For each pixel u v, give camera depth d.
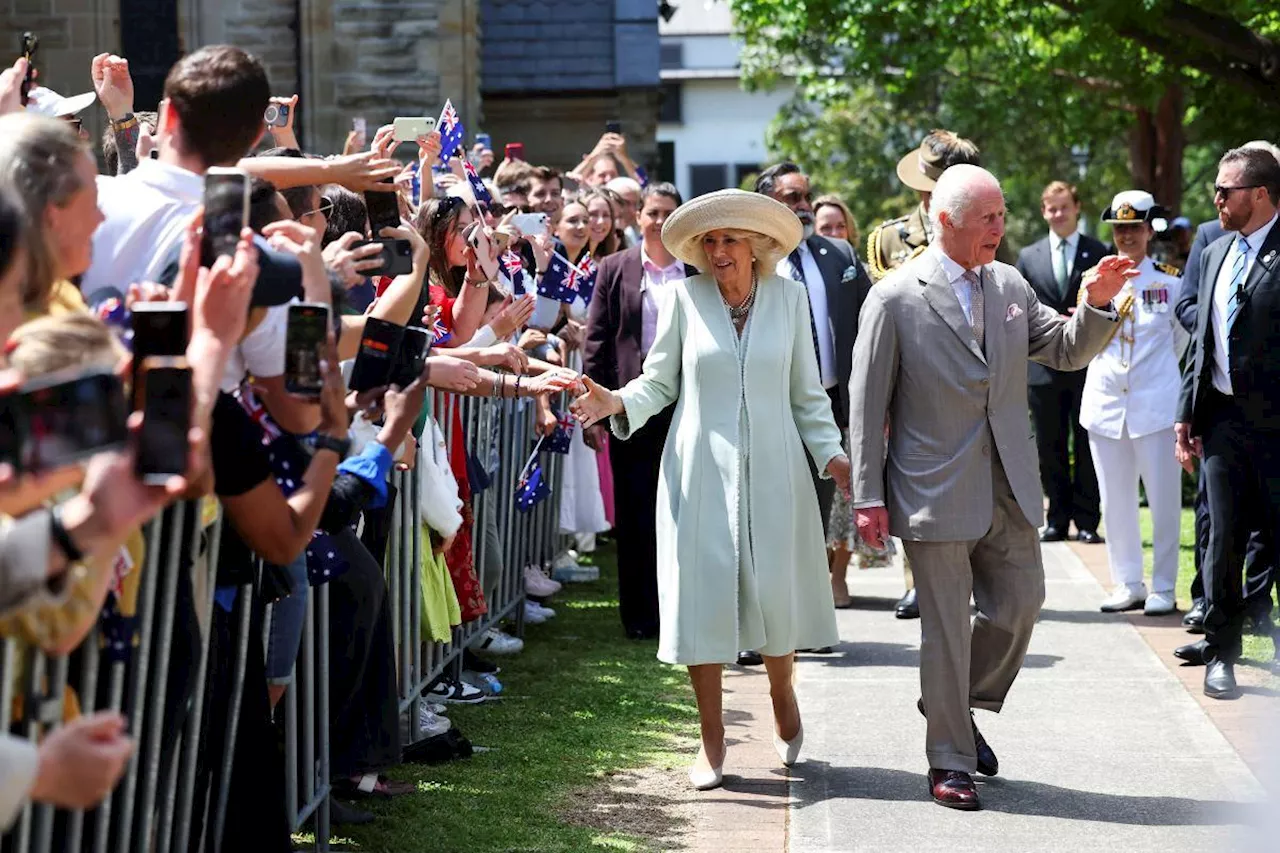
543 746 6.36
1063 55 17.91
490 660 7.92
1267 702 7.16
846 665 7.95
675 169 61.38
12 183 3.00
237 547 3.83
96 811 3.29
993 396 5.75
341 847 5.05
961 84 25.56
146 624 3.33
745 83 29.80
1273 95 15.84
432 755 6.08
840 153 34.28
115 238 3.77
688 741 6.50
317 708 4.91
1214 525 7.24
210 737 3.91
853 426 5.82
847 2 17.88
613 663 7.91
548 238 7.83
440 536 6.18
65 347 2.62
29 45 5.07
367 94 19.48
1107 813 5.60
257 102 3.94
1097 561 10.95
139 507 2.71
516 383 5.86
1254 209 7.21
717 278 5.96
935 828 5.43
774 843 5.25
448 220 6.38
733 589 5.80
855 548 9.30
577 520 9.95
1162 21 14.98
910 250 8.77
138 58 19.55
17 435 2.50
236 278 3.09
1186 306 7.86
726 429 5.88
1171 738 6.59
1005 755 6.36
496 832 5.23
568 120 22.89
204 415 3.00
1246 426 7.17
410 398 4.14
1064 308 11.68
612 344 8.65
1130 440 9.18
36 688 2.94
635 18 23.02
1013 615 5.84
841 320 8.51
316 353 3.49
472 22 19.50
